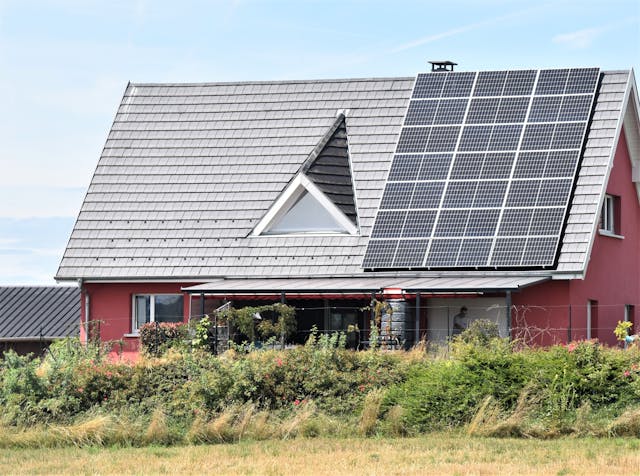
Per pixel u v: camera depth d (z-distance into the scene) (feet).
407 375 158.40
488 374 151.23
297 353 162.20
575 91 223.51
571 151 214.07
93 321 217.56
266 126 244.63
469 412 148.66
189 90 255.70
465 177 216.13
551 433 141.79
